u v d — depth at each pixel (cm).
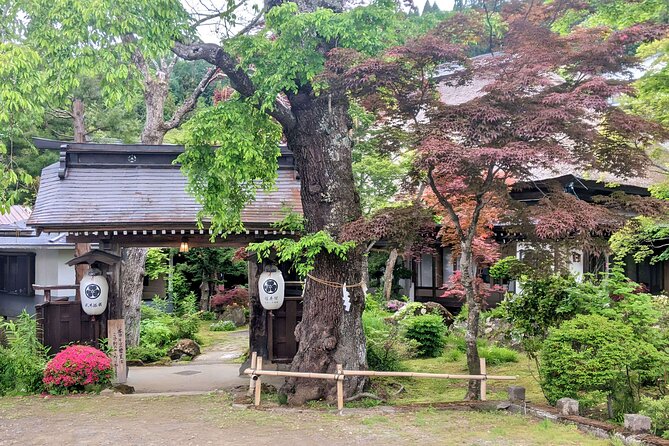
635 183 1678
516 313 1015
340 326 948
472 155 725
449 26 916
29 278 2075
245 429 752
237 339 1906
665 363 787
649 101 1170
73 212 1119
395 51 820
